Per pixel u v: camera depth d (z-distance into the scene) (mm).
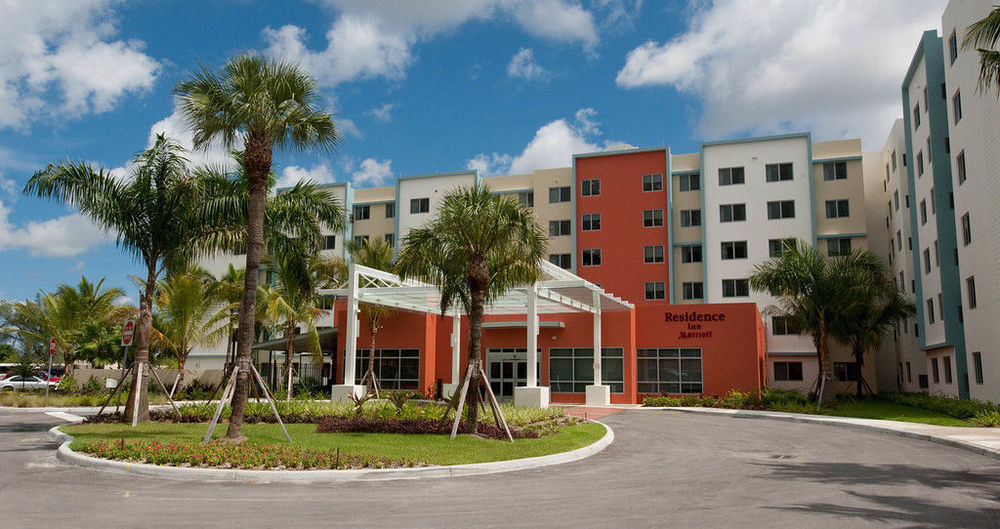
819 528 7441
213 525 7250
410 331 35875
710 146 45438
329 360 45281
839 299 28234
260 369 43625
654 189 46094
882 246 48781
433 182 50938
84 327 42188
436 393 33906
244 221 18781
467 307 16859
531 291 25859
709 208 44812
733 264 43750
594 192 47125
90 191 16766
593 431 17641
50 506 8117
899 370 45344
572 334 34500
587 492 9648
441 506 8477
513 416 18641
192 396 30156
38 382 40781
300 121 14562
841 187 43375
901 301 34156
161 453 11242
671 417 24641
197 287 30281
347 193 53188
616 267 45812
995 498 9367
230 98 14203
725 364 32531
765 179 44156
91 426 16188
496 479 10828
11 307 54438
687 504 8781
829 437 18156
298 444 13359
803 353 41500
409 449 13000
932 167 30750
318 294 29391
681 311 33531
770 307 34969
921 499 9250
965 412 23422
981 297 25734
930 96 31000
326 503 8562
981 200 25188
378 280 29125
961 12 26641
